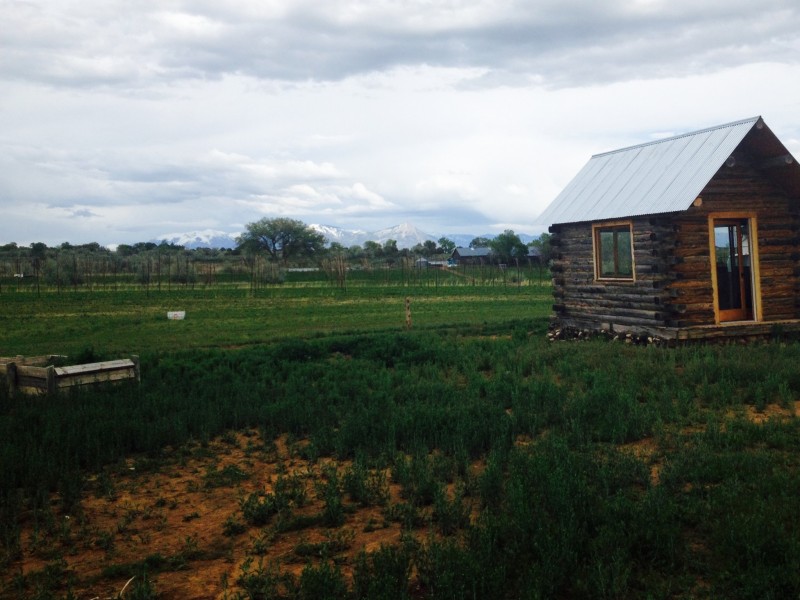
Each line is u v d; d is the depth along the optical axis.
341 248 141.75
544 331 24.17
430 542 5.97
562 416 10.62
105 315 35.75
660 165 19.73
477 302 39.50
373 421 10.88
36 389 14.12
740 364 13.63
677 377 13.25
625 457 8.27
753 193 18.67
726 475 7.68
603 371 14.17
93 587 5.86
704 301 18.11
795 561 5.31
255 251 129.25
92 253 114.00
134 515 7.68
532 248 111.00
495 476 7.51
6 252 109.81
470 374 15.02
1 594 5.75
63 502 8.10
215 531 7.14
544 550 5.64
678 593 5.27
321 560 6.14
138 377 15.13
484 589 5.08
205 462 9.86
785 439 8.88
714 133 18.77
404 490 7.80
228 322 31.06
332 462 9.50
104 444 10.31
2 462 8.90
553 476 7.14
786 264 19.02
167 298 49.03
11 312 38.31
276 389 14.07
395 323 28.73
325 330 26.38
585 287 21.12
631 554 5.80
